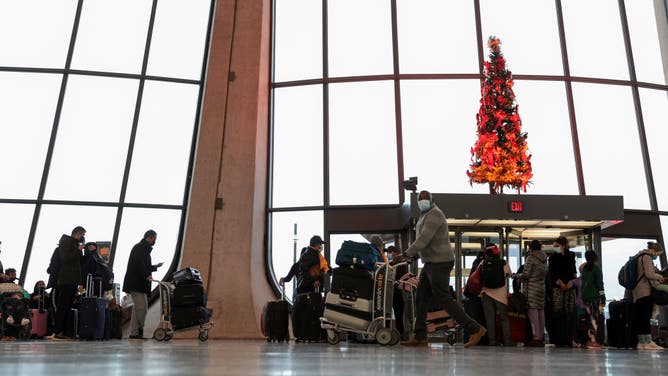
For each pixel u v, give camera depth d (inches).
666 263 455.8
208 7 510.3
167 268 450.6
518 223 384.5
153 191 466.3
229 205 440.8
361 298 271.7
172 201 467.2
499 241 394.3
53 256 342.6
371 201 463.8
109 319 350.9
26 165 456.1
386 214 456.4
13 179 452.1
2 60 473.4
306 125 485.7
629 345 279.9
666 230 462.6
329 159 474.9
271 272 459.2
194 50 500.4
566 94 486.3
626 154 478.0
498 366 106.8
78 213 453.1
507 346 291.7
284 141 485.1
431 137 474.3
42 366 96.9
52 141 461.4
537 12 505.0
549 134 478.3
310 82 491.8
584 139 478.9
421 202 238.4
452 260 237.8
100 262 357.1
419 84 485.1
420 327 250.2
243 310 414.0
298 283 314.3
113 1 497.4
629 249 456.1
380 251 326.0
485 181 384.2
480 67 490.9
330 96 487.5
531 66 493.7
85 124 469.7
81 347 203.5
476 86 485.4
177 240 459.2
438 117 478.6
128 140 472.1
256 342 316.5
